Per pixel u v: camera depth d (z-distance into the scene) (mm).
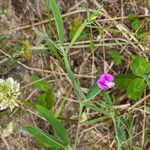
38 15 283
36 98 280
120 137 241
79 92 228
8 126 249
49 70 281
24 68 280
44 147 274
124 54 284
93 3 285
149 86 260
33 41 281
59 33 223
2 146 274
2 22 281
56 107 280
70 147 228
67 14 285
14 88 235
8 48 279
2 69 279
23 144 275
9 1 283
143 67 264
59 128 225
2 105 234
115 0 288
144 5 287
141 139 279
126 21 285
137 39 283
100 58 284
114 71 283
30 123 277
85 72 283
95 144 277
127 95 269
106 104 242
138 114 279
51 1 223
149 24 286
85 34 280
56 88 280
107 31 283
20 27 282
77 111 279
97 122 279
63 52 225
